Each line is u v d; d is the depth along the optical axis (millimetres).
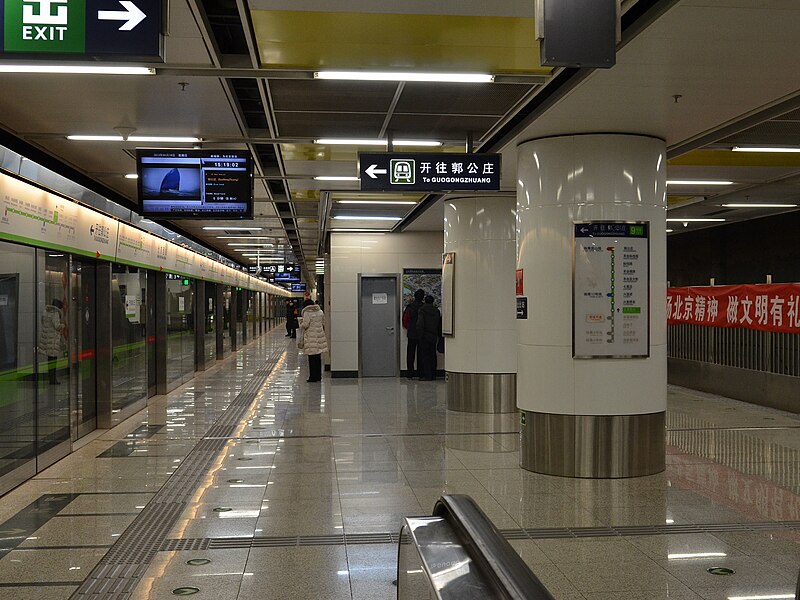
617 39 3271
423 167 7684
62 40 3520
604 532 5664
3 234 6949
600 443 7527
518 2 4602
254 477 7543
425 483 7277
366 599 4379
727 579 4668
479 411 12289
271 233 19406
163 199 8242
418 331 17422
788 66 5645
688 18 4695
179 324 16781
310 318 17000
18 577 4777
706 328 14836
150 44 3547
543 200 7781
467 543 2592
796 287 11969
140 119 7441
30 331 7812
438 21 4855
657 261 7742
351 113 7277
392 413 12102
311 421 11242
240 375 19172
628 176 7621
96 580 4715
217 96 6609
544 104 6781
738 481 7340
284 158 9305
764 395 12812
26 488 7207
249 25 4902
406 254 18391
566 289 7652
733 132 7668
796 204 14094
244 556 5148
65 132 7953
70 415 9031
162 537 5598
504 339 12367
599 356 7559
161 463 8312
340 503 6523
